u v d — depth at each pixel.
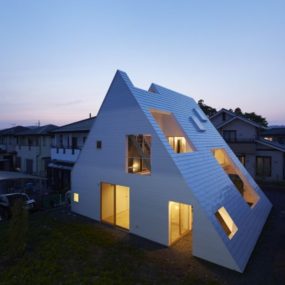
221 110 27.09
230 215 8.86
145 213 9.77
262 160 22.81
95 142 12.20
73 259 7.90
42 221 11.92
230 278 6.77
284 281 6.61
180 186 8.52
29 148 28.39
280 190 19.00
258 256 8.16
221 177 10.79
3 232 10.38
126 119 10.59
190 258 7.99
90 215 12.48
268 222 11.58
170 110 12.12
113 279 6.70
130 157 10.91
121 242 9.35
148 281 6.61
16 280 6.69
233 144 23.34
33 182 19.58
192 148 11.17
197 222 8.01
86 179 12.77
